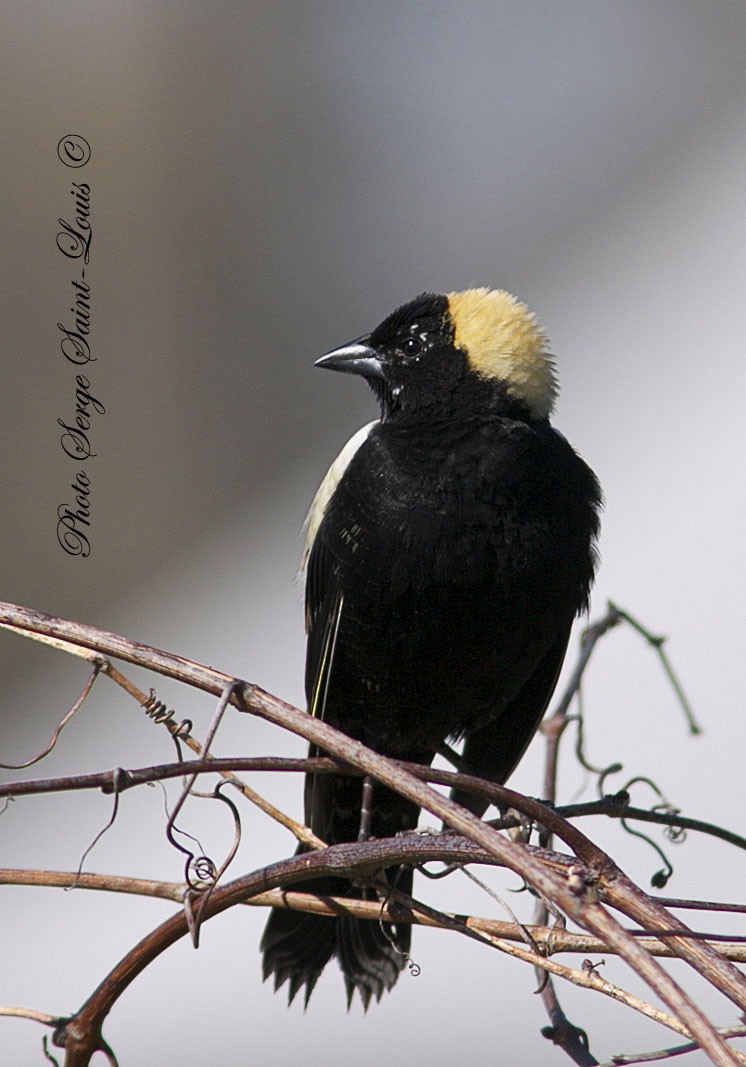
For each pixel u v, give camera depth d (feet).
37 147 39.01
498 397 22.06
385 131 44.29
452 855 12.26
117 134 40.29
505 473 21.27
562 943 12.56
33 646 37.68
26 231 38.63
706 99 43.34
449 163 43.96
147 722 35.78
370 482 21.53
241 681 11.91
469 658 22.03
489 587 21.29
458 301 22.99
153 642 37.09
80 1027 12.05
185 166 41.09
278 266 42.19
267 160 42.52
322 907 13.66
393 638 21.88
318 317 41.78
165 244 40.55
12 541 37.63
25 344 38.40
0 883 12.46
